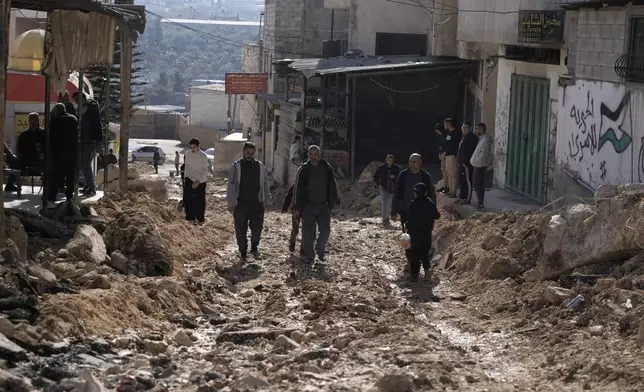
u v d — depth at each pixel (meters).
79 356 9.53
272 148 50.06
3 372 8.32
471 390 9.11
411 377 9.08
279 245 20.14
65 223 16.33
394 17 47.88
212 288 14.53
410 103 35.97
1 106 12.06
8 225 12.62
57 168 17.12
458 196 25.14
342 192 33.28
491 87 32.50
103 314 11.05
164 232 17.11
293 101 44.56
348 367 9.85
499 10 26.88
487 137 23.42
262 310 13.53
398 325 12.12
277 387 8.91
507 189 28.08
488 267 15.88
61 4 16.28
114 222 15.72
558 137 23.11
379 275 17.11
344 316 12.66
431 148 36.34
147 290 12.70
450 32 35.81
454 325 13.11
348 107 36.03
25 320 9.98
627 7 19.33
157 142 84.50
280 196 40.25
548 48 24.38
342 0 48.53
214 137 85.44
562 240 14.91
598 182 20.56
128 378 8.83
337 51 50.41
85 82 31.17
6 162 19.66
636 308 11.61
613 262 14.49
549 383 9.62
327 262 18.11
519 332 12.25
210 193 39.44
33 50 29.53
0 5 12.24
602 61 20.52
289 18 57.12
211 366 9.87
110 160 27.75
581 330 11.69
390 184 24.23
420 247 16.81
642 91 18.47
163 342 10.67
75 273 12.60
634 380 9.19
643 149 18.36
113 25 19.42
